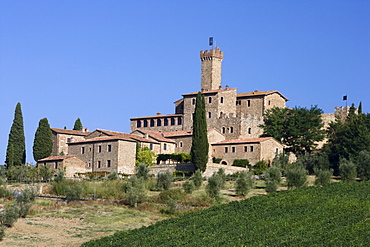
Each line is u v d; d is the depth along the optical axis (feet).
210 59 548.31
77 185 353.72
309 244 227.20
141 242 257.14
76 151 468.75
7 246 255.50
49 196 362.12
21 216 307.58
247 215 282.15
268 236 244.63
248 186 352.69
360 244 220.43
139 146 460.14
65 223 298.15
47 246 258.37
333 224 248.32
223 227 266.98
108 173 437.17
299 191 320.29
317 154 443.73
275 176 383.86
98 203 337.72
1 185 390.01
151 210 325.21
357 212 262.06
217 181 349.61
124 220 304.09
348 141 430.61
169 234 265.54
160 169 444.14
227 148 459.73
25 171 431.84
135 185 359.66
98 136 478.18
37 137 477.77
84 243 261.03
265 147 447.83
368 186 320.50
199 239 251.80
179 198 337.52
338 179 396.37
